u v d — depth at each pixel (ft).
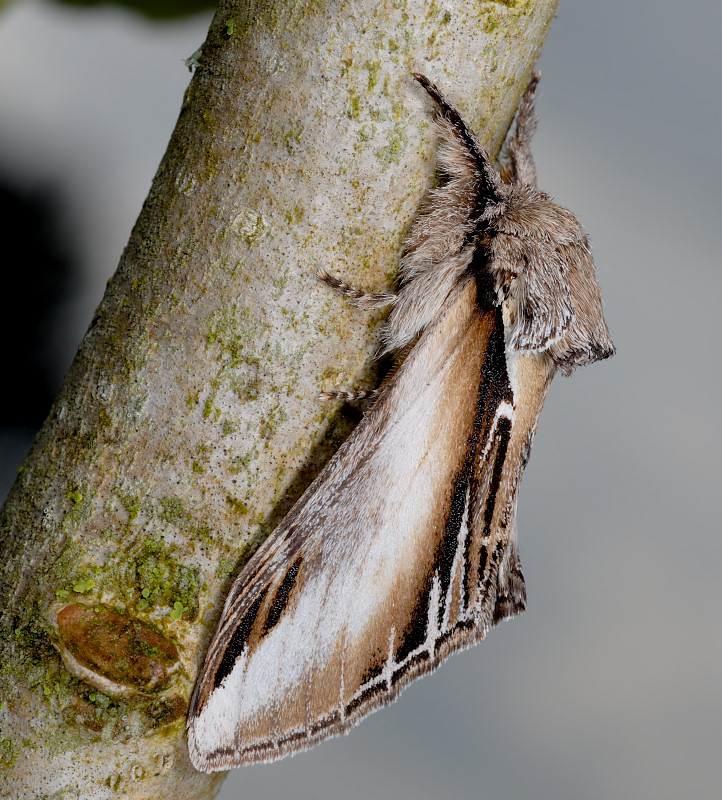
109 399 0.56
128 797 0.56
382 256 0.56
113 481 0.56
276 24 0.55
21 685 0.56
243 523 0.56
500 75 0.56
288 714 0.56
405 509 0.57
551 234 0.57
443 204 0.56
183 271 0.56
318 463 0.56
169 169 0.56
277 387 0.56
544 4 0.56
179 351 0.56
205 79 0.56
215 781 0.57
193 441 0.56
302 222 0.56
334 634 0.56
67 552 0.56
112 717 0.55
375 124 0.55
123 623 0.56
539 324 0.57
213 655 0.56
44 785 0.56
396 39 0.55
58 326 0.67
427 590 0.57
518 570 0.59
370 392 0.56
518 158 0.59
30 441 0.66
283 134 0.56
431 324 0.57
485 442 0.58
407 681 0.57
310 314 0.56
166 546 0.56
